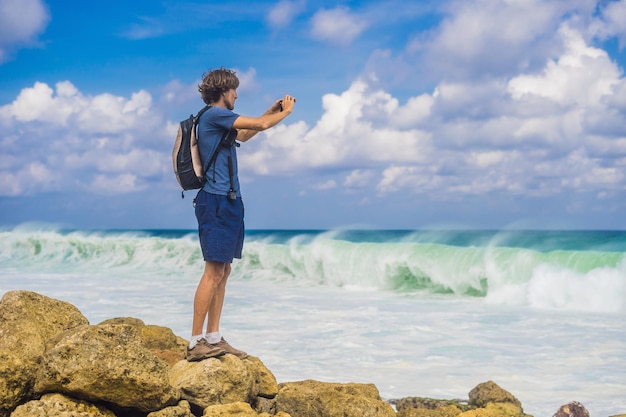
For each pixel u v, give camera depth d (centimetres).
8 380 464
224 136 530
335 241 2095
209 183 531
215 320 570
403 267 1862
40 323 559
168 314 1227
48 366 465
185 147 531
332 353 903
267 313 1290
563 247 2519
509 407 634
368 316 1251
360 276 1962
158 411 495
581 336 1033
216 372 535
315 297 1614
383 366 830
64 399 466
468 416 580
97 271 2431
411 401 664
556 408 655
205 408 524
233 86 545
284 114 536
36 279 2053
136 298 1498
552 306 1452
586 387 728
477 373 792
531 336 1034
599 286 1434
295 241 2359
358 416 564
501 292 1582
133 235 3212
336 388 629
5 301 555
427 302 1509
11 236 2972
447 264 1752
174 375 546
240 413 505
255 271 2230
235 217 538
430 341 991
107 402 483
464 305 1454
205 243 534
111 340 482
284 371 805
